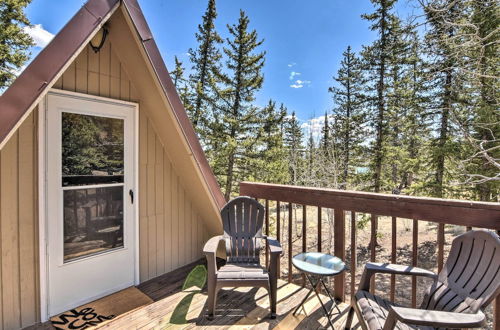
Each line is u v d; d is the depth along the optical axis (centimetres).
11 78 868
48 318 232
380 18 964
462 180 668
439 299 170
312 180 912
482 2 506
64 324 224
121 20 230
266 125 1204
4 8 880
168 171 334
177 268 348
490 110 584
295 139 1473
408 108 841
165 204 332
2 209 208
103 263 273
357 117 1130
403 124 887
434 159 742
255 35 1153
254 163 1155
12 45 895
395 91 939
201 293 280
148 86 269
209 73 1157
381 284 701
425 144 773
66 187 245
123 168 288
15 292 216
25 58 909
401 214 212
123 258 290
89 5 202
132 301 263
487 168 633
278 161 1169
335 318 228
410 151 920
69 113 244
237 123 1105
